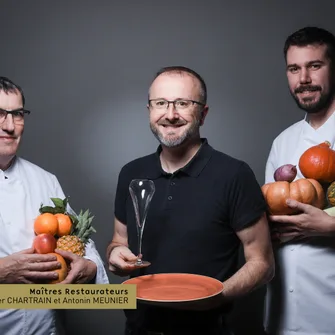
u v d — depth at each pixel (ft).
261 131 7.88
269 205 4.65
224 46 7.86
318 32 5.14
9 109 5.02
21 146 7.95
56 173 8.00
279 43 7.80
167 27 7.89
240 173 4.41
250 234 4.36
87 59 7.95
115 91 7.96
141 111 7.96
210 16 7.88
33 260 4.53
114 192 8.03
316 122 5.51
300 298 5.19
